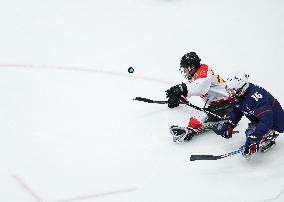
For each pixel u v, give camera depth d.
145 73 25.98
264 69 27.36
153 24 33.19
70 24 31.86
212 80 19.73
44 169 16.58
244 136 20.19
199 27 33.19
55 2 35.25
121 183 16.20
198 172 17.31
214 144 19.36
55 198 15.01
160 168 17.36
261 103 17.36
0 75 23.91
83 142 18.66
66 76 24.69
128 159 17.75
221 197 15.91
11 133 18.75
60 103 21.77
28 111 20.72
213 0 37.97
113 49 28.80
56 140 18.59
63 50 27.89
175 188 16.22
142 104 22.36
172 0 37.56
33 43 28.39
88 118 20.62
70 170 16.69
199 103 22.94
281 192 16.39
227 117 19.80
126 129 19.97
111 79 24.84
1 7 33.19
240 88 17.33
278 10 36.47
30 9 33.47
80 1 36.06
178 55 28.75
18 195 14.97
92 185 15.92
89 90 23.34
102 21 32.94
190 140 19.52
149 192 15.85
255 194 16.19
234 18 34.91
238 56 28.98
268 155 18.84
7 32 29.45
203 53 29.19
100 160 17.52
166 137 19.61
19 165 16.64
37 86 23.22
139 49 29.12
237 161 18.20
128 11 35.06
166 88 24.42
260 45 30.69
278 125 18.47
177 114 21.62
